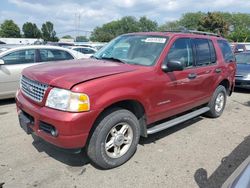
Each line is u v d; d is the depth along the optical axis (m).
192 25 87.25
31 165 3.96
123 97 3.78
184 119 5.15
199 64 5.48
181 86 4.87
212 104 6.20
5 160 4.07
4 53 7.09
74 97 3.40
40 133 3.65
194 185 3.62
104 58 4.95
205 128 5.77
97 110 3.51
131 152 4.15
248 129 5.82
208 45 5.88
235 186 1.93
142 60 4.53
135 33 5.32
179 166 4.09
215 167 4.11
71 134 3.40
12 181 3.55
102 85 3.59
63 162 4.07
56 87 3.50
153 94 4.28
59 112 3.43
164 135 5.27
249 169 2.08
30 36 88.69
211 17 61.38
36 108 3.68
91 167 3.96
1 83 6.97
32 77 3.89
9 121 5.78
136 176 3.78
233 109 7.46
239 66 10.45
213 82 5.98
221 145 4.91
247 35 69.25
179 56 4.88
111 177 3.73
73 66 4.16
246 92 10.09
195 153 4.54
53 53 8.06
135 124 4.09
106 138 3.78
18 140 4.77
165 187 3.56
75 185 3.52
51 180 3.61
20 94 4.27
